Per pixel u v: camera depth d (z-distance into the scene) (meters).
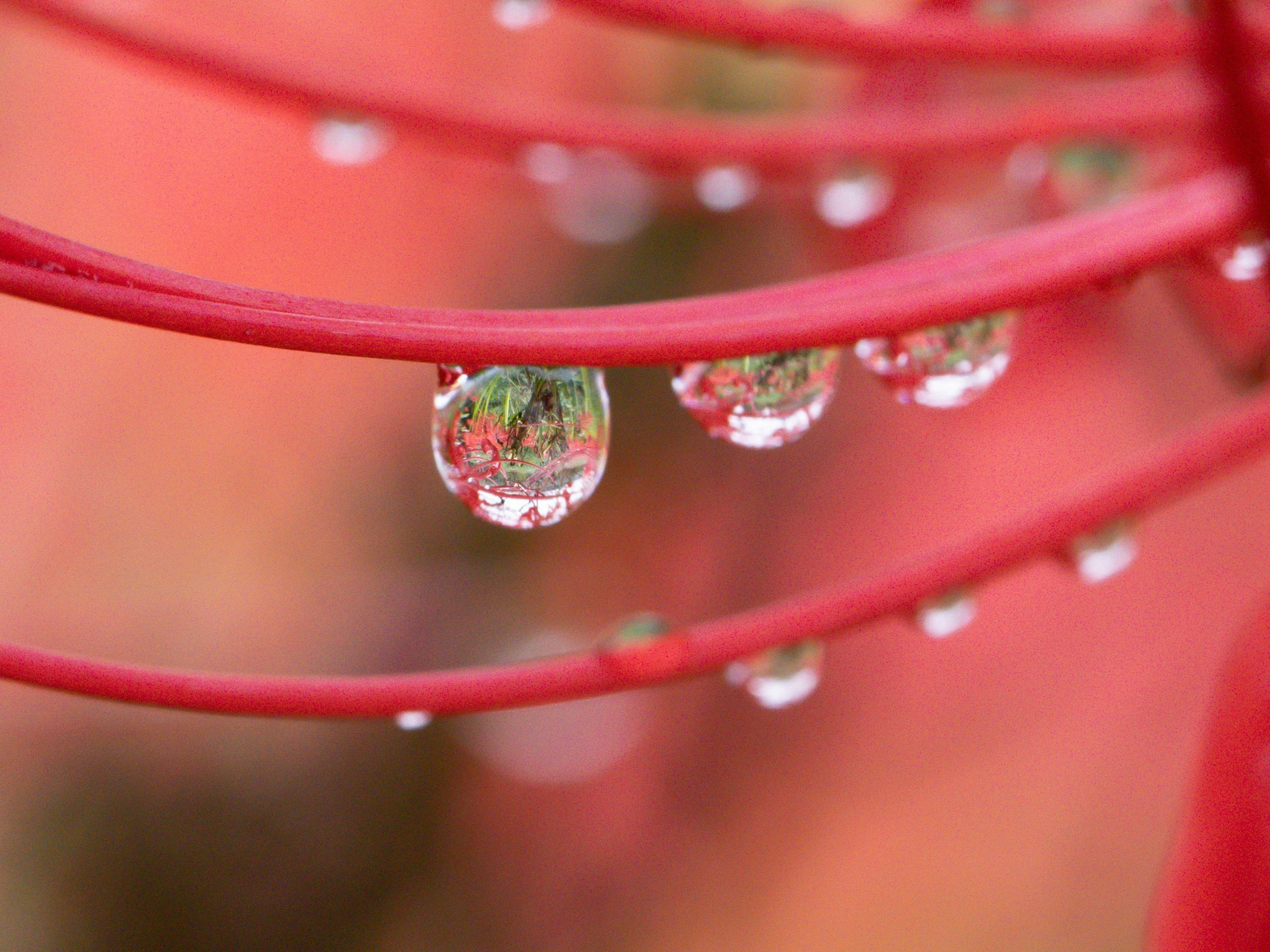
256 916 0.19
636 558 0.20
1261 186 0.10
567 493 0.10
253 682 0.10
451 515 0.20
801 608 0.11
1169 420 0.19
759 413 0.10
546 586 0.20
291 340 0.10
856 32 0.11
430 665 0.20
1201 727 0.10
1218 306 0.12
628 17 0.11
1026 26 0.11
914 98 0.13
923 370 0.11
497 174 0.16
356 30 0.20
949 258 0.10
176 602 0.20
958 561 0.11
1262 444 0.11
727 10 0.11
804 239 0.16
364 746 0.20
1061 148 0.13
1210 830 0.10
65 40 0.13
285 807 0.19
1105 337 0.19
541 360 0.10
